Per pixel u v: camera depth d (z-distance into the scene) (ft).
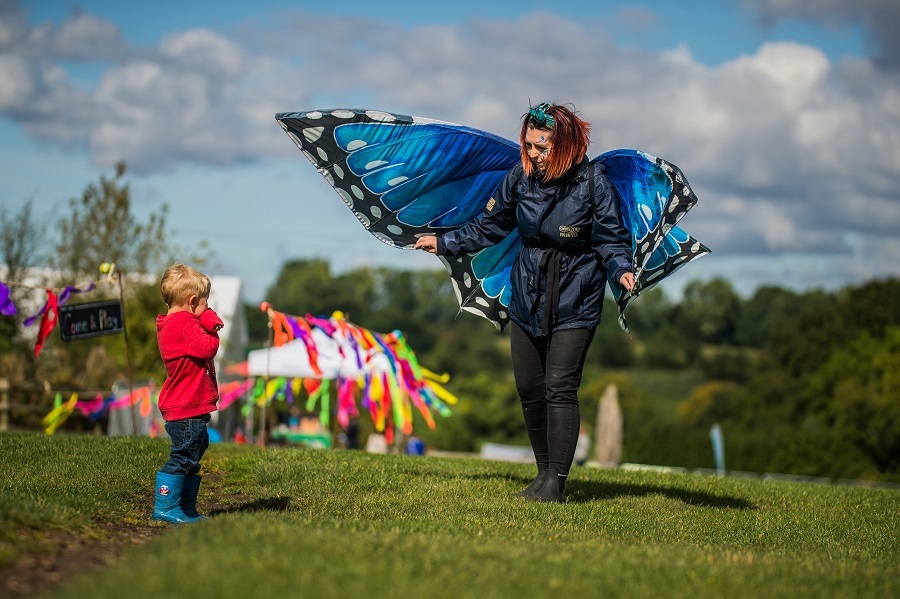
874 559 30.07
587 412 421.59
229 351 137.49
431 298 654.53
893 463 257.14
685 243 35.22
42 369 99.25
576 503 36.19
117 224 120.47
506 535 28.66
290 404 119.44
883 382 279.49
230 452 45.37
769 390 346.95
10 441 40.91
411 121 36.22
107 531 27.07
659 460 219.61
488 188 37.83
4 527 24.75
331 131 36.37
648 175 33.47
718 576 24.12
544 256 34.35
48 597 19.39
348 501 34.27
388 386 66.85
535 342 35.76
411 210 37.99
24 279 113.50
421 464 45.27
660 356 600.80
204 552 22.25
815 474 219.00
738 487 45.32
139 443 42.42
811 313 368.07
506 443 379.96
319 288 617.21
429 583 21.38
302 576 20.84
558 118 33.27
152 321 114.01
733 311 632.79
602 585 22.43
